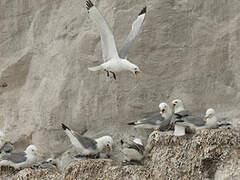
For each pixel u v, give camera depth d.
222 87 15.52
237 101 15.29
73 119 16.22
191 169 12.62
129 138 15.47
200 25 15.97
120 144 15.38
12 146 15.45
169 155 13.01
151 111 15.68
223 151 12.44
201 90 15.60
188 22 16.03
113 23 16.34
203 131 12.73
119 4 16.50
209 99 15.52
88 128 16.11
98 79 16.25
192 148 12.74
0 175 14.51
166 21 16.03
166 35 15.98
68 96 16.42
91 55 16.52
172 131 13.62
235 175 12.14
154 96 15.74
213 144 12.51
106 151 14.87
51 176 13.81
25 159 14.38
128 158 13.77
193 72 15.72
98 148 14.19
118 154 15.22
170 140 13.13
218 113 15.24
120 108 15.86
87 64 16.45
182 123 13.12
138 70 12.94
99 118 16.02
